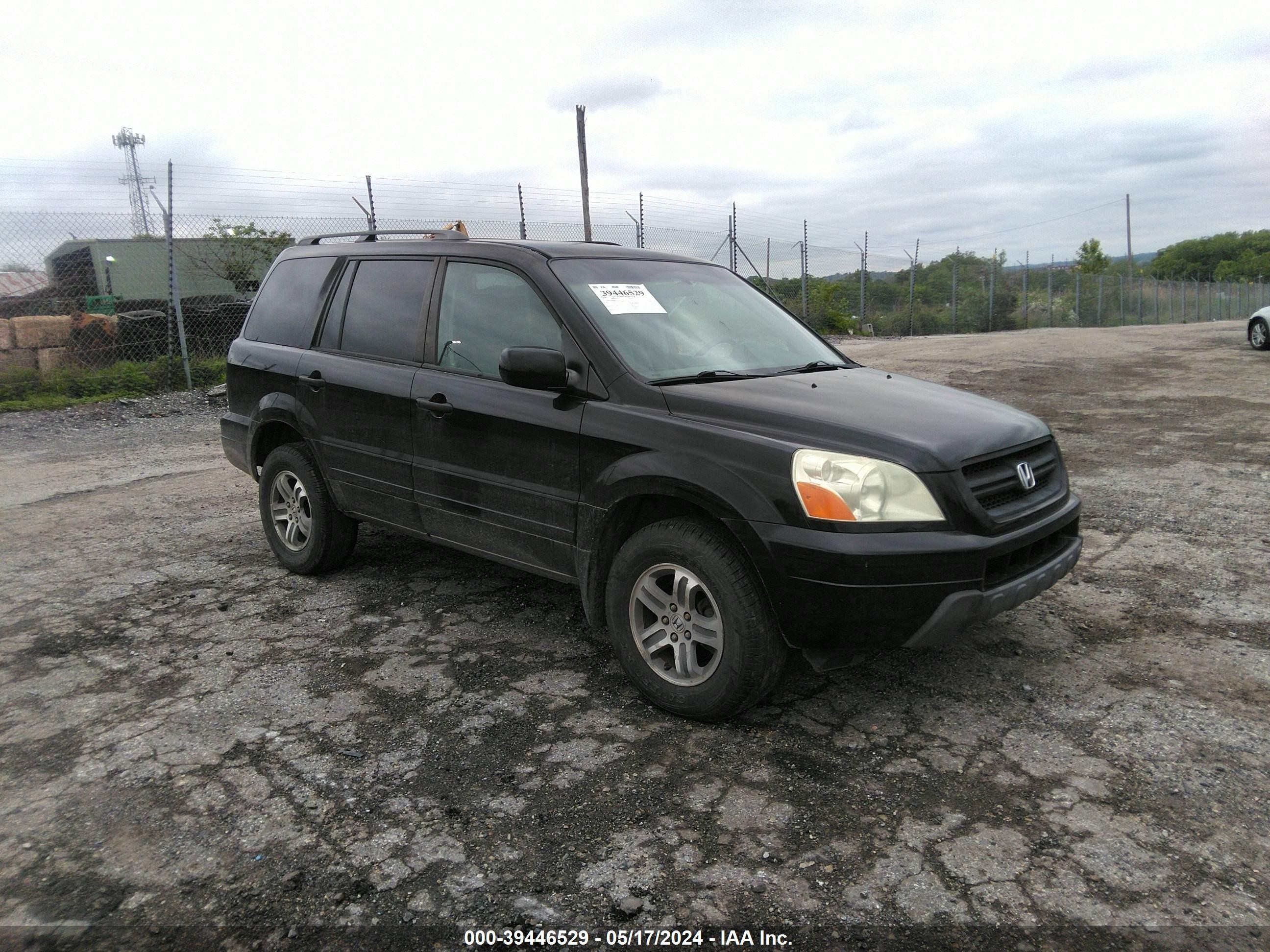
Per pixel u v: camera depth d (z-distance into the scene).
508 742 3.10
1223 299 56.19
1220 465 7.27
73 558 5.38
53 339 13.43
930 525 2.89
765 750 3.02
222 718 3.31
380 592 4.64
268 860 2.48
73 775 2.93
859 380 3.86
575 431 3.44
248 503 6.73
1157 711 3.24
